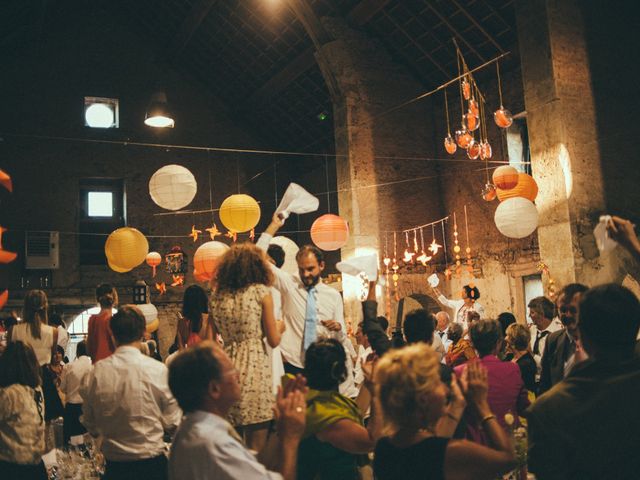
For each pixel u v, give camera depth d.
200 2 13.77
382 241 12.69
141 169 15.43
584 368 1.92
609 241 2.13
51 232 14.25
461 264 12.86
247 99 15.88
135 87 15.66
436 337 6.00
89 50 15.38
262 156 16.66
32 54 14.86
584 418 1.83
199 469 1.95
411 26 12.40
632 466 1.78
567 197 8.91
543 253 9.16
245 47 14.63
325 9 12.94
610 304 1.90
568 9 9.45
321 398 2.61
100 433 3.25
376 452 2.01
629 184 9.44
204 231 15.74
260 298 3.13
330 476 2.58
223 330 3.18
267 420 3.06
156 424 3.23
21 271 14.22
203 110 16.25
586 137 9.25
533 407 1.92
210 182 16.03
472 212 12.70
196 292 4.30
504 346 5.14
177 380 2.06
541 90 9.30
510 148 11.69
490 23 11.33
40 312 5.04
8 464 3.67
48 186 14.62
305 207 3.66
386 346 2.86
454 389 2.13
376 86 13.08
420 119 13.50
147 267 15.10
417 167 13.30
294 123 15.65
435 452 1.89
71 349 14.44
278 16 13.38
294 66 14.07
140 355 3.29
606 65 9.61
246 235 16.12
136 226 15.18
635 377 1.83
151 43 15.98
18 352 3.80
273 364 3.46
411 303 13.24
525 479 3.35
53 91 14.93
